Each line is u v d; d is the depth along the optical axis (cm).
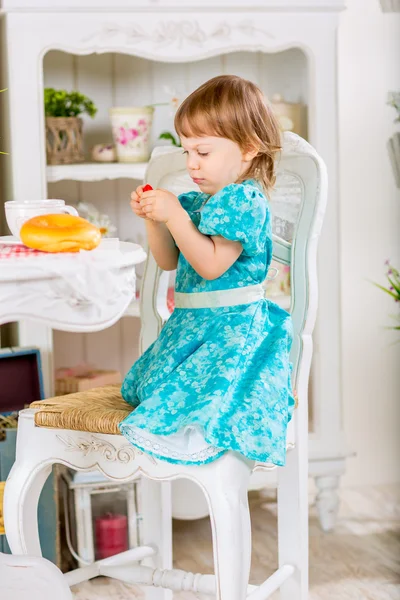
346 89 289
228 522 142
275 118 159
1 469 218
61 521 271
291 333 158
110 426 153
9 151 242
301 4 249
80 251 118
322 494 264
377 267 299
